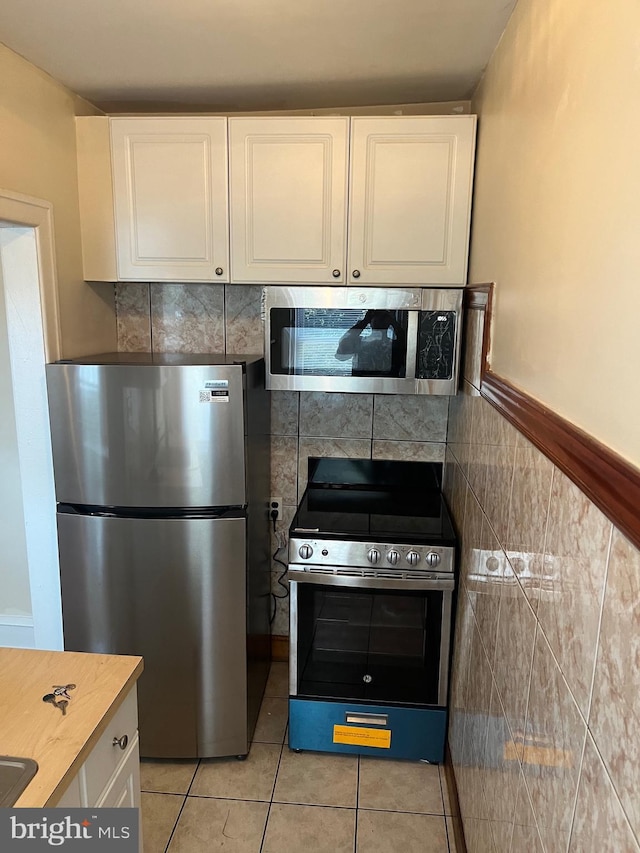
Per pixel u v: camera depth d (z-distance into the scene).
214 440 2.03
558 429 0.97
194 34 1.72
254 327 2.60
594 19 0.90
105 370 1.99
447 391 2.15
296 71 2.01
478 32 1.67
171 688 2.17
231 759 2.26
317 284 2.23
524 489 1.23
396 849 1.89
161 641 2.14
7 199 1.81
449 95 2.24
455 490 2.31
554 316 1.06
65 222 2.16
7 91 1.82
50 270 2.06
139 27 1.68
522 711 1.19
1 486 2.71
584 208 0.92
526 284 1.28
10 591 2.79
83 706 1.19
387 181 2.12
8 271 2.02
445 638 2.12
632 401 0.72
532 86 1.29
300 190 2.15
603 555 0.79
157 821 1.98
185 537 2.06
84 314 2.33
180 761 2.25
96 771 1.16
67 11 1.58
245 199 2.18
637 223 0.73
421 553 2.08
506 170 1.55
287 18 1.62
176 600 2.11
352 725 2.22
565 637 0.94
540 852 1.03
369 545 2.10
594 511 0.82
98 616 2.13
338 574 2.12
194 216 2.21
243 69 1.99
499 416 1.51
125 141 2.18
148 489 2.06
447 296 2.10
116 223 2.24
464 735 1.90
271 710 2.53
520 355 1.32
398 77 2.06
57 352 2.13
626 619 0.70
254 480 2.26
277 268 2.21
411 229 2.14
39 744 1.08
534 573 1.13
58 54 1.86
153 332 2.64
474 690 1.75
